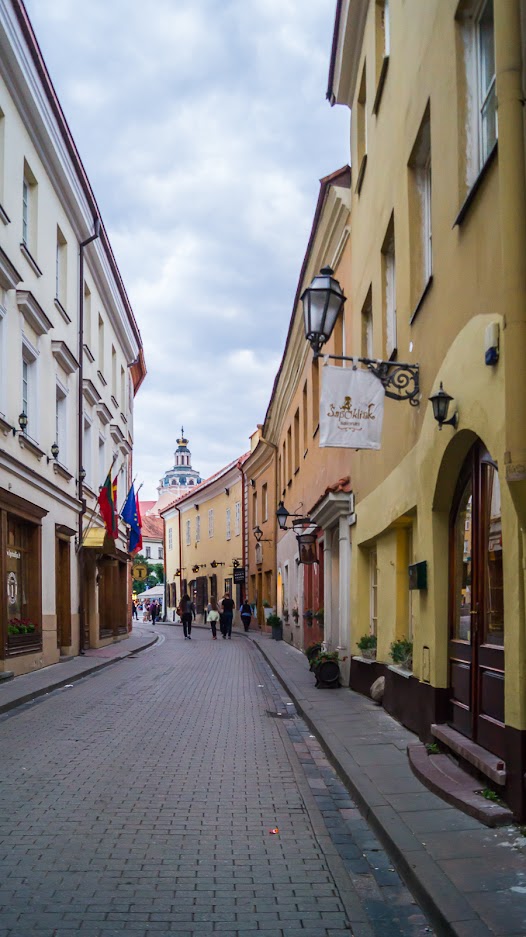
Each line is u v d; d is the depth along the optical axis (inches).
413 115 349.4
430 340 312.0
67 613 820.0
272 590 1334.9
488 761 226.4
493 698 238.4
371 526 463.5
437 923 155.3
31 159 668.7
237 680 640.4
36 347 686.5
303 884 183.3
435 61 304.7
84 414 909.8
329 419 317.7
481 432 237.0
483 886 164.7
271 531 1332.4
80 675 643.5
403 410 371.2
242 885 182.4
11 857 199.5
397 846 192.1
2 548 576.7
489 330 224.7
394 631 415.8
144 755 328.8
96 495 976.3
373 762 290.5
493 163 225.3
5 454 571.8
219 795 264.7
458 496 292.2
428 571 311.0
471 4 271.3
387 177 416.5
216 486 1904.5
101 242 942.4
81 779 284.5
